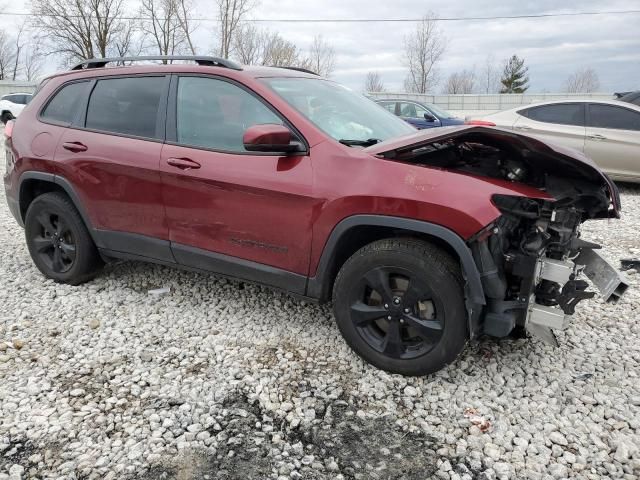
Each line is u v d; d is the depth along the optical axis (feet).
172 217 11.64
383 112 13.21
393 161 9.37
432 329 9.17
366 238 10.15
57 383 9.66
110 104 12.78
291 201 9.93
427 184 8.85
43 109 14.05
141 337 11.42
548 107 29.01
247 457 7.82
